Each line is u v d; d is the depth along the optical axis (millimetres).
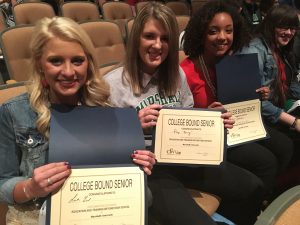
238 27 1964
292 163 2426
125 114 1166
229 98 1815
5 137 1160
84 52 1100
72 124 1100
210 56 1928
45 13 4039
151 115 1445
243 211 1960
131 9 5086
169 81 1634
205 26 1866
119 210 1045
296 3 4465
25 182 1060
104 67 1875
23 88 1656
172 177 1594
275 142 2168
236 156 1972
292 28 2182
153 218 1508
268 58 2180
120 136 1120
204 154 1512
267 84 2213
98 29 3264
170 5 5074
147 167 1089
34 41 1079
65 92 1102
